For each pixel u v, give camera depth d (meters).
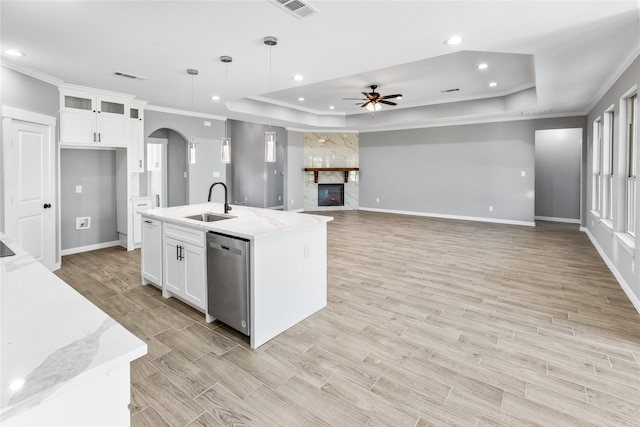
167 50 3.42
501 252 5.33
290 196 9.77
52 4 2.49
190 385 2.10
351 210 10.37
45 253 4.27
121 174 5.59
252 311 2.53
